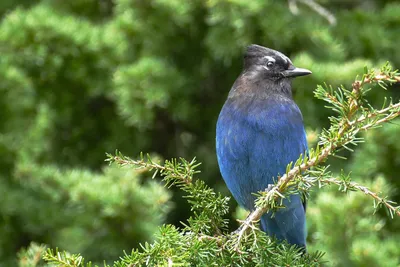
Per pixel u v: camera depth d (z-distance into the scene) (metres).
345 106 5.82
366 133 10.91
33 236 11.79
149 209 10.57
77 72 12.76
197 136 13.55
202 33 13.02
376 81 5.73
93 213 10.67
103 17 14.20
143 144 13.25
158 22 12.72
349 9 14.85
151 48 12.96
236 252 6.03
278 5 12.40
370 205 9.72
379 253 9.30
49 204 11.60
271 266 6.14
